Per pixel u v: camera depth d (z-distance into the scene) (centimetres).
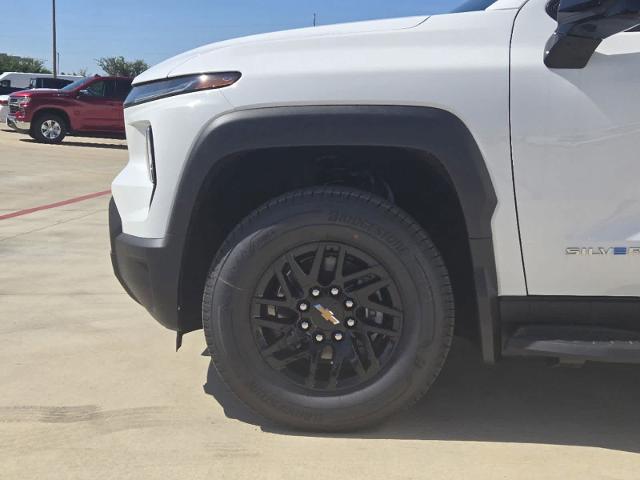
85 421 255
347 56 229
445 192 246
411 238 229
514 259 226
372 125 223
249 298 236
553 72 219
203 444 238
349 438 242
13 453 231
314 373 238
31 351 329
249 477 216
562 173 219
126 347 338
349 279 233
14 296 427
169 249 239
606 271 223
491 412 267
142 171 262
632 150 216
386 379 234
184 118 234
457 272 251
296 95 227
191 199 235
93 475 217
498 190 222
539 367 315
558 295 228
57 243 591
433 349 231
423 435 246
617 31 206
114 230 265
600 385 295
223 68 234
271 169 259
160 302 245
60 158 1359
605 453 233
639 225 220
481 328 231
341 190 234
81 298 425
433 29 230
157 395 280
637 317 227
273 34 247
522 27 227
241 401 244
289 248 233
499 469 221
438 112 222
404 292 230
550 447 237
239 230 235
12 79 2717
